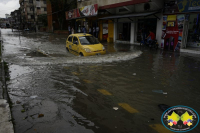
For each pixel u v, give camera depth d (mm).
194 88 5020
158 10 13023
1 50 13086
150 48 13414
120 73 6605
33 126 3105
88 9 20219
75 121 3289
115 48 14023
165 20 12609
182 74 6453
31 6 67438
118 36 19047
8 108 3643
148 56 10180
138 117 3449
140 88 5027
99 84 5379
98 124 3195
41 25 56469
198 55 10320
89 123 3227
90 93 4668
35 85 5297
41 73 6641
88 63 8281
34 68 7418
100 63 8289
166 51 12062
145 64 8109
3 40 22609
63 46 15891
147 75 6336
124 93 4664
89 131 2971
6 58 9750
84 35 11211
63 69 7227
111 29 19656
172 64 8117
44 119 3352
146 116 3488
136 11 15852
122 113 3602
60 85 5301
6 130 2859
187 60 9000
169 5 12133
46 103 4066
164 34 12859
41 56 10594
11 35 34000
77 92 4738
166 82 5559
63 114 3553
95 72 6754
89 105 3967
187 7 10828
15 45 16734
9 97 4414
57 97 4410
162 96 4453
